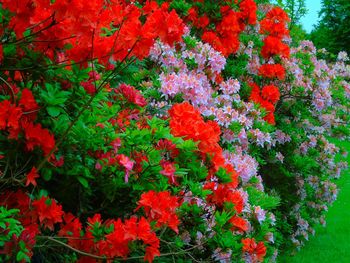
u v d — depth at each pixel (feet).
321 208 26.08
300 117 24.02
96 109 9.41
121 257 8.66
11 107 7.73
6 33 8.20
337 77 26.61
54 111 7.90
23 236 7.42
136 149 9.52
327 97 23.00
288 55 21.85
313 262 23.36
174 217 8.88
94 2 7.04
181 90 14.35
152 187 9.48
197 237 11.16
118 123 9.63
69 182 9.45
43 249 8.82
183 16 19.03
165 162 9.23
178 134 10.01
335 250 25.02
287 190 23.61
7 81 8.68
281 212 23.81
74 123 8.56
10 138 8.14
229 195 10.87
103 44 8.17
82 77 8.49
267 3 26.37
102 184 9.48
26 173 8.91
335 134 26.25
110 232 8.34
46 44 8.20
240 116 16.69
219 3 19.54
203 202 11.38
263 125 18.34
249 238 12.29
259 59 22.43
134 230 7.97
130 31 7.92
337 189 26.35
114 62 9.80
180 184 10.57
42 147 8.27
